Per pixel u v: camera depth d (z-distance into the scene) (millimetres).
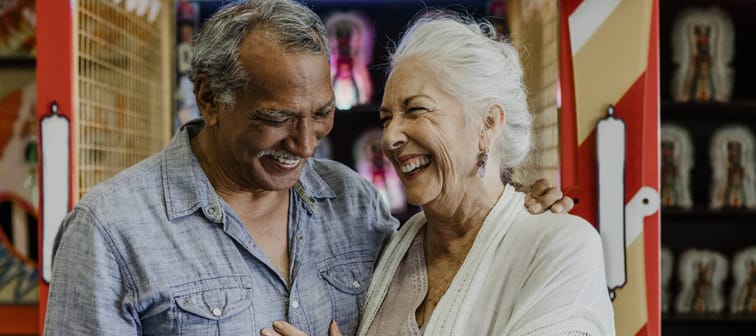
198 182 1285
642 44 1564
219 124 1227
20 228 3035
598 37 1569
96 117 1669
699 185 3324
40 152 1503
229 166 1280
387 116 1320
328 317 1363
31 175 3029
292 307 1312
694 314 3219
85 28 1594
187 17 2631
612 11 1568
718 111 3234
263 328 1275
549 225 1282
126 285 1214
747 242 3365
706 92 3162
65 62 1497
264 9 1156
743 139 3238
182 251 1251
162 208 1263
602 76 1570
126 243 1216
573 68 1571
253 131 1159
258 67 1118
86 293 1187
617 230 1573
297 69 1117
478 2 2596
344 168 1553
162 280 1220
